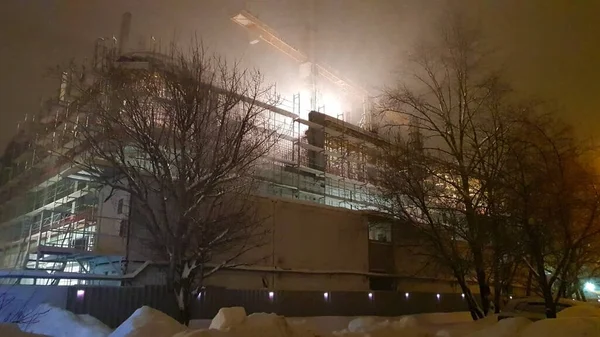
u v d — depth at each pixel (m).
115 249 19.84
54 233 24.23
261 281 23.86
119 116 18.05
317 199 36.66
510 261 19.20
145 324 8.30
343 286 28.08
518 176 17.73
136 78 19.16
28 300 14.72
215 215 19.88
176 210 17.84
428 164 23.03
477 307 20.86
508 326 8.58
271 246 24.64
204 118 18.55
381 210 28.17
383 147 25.53
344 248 28.92
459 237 21.84
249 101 22.34
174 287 17.31
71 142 23.81
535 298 20.81
